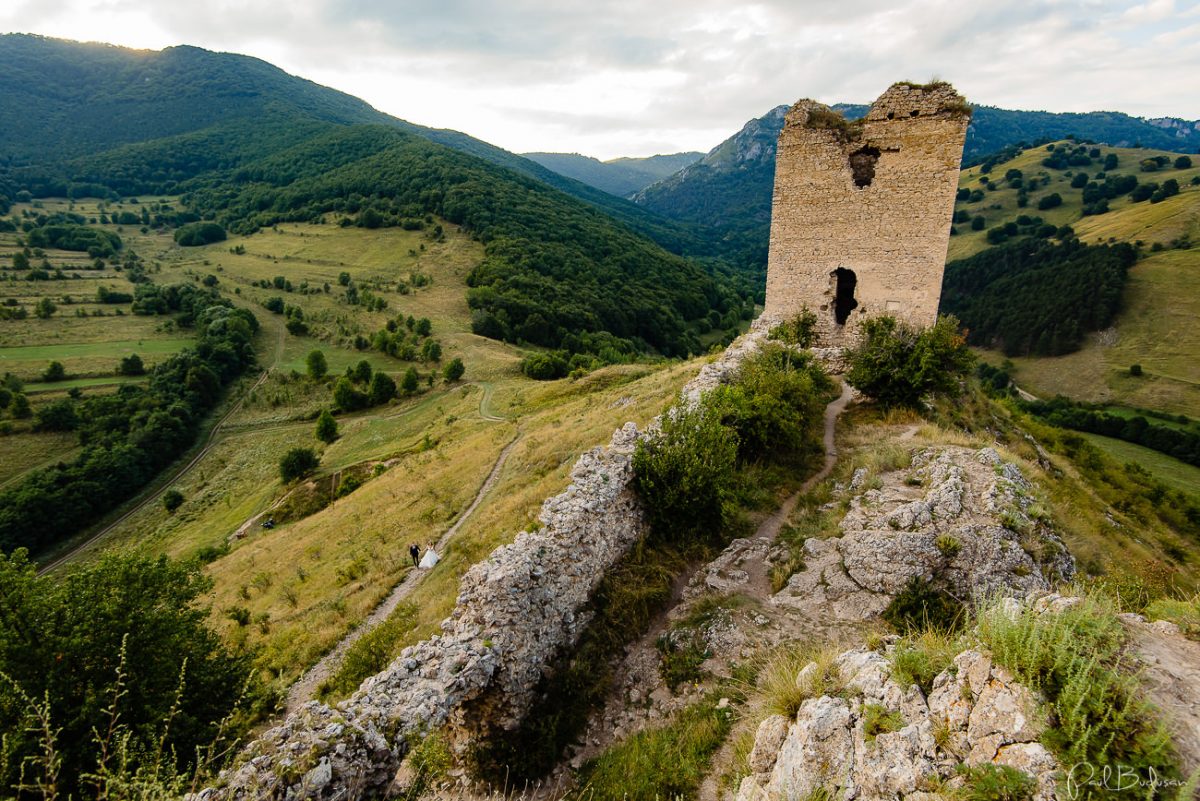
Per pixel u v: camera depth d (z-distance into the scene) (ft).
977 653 14.11
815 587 31.68
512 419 141.59
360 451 183.83
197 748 20.59
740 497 40.83
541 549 29.78
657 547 37.29
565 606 30.37
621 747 24.70
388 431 200.23
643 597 32.89
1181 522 62.64
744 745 20.39
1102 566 32.78
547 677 28.43
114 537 184.75
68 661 28.94
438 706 23.11
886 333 57.88
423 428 189.37
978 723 12.81
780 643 27.66
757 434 46.39
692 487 37.06
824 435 52.80
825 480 44.42
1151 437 176.35
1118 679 11.91
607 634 30.96
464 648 25.54
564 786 24.39
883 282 68.95
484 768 25.08
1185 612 15.43
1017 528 31.50
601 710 27.48
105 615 31.01
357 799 20.33
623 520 36.47
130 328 315.37
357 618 55.42
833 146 68.28
